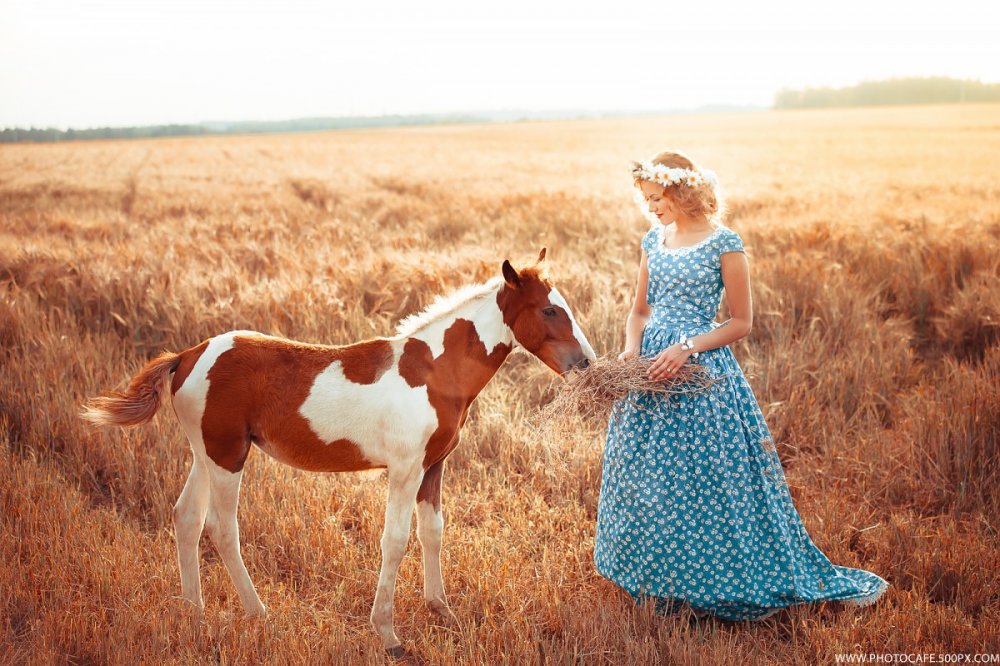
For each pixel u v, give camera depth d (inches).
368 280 323.6
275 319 277.7
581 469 192.2
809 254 360.5
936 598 148.6
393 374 133.4
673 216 140.0
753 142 1872.5
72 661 128.0
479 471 197.0
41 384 219.1
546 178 958.4
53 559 148.2
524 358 261.7
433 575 144.3
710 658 125.2
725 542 134.6
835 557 159.0
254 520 169.5
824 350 262.1
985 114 3070.9
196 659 126.5
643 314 152.4
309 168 1223.5
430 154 1728.6
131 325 281.1
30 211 614.2
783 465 208.1
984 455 188.2
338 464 137.5
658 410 136.3
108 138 4357.8
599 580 155.4
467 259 347.9
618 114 7785.4
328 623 138.2
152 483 181.5
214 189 829.8
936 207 553.9
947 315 299.9
